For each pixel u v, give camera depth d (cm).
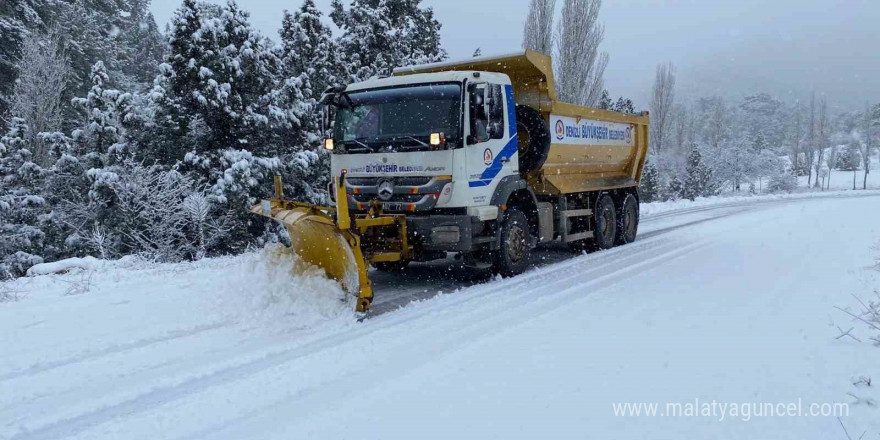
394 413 364
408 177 756
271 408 387
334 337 541
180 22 1278
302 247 675
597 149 1153
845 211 1877
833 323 515
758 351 449
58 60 2256
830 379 391
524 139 977
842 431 322
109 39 3491
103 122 1361
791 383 387
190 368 471
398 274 898
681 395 372
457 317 598
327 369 455
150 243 1188
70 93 2511
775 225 1473
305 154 1393
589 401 368
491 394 385
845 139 9506
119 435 358
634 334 505
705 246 1105
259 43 1364
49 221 1382
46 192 1451
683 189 4728
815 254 920
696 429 329
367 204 777
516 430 333
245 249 1247
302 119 1479
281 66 1528
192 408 393
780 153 9831
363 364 462
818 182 6744
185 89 1302
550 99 960
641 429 329
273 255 685
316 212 632
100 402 408
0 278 1259
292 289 616
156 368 473
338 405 383
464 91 748
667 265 889
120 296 723
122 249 1248
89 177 1230
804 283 693
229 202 1232
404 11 2267
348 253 602
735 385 386
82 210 1306
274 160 1316
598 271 865
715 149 5878
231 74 1305
